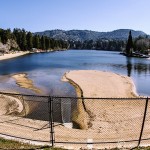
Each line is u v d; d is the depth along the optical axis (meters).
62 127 19.47
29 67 84.81
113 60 130.75
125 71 76.69
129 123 22.52
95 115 25.44
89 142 14.93
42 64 98.81
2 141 13.59
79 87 43.09
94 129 20.70
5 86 44.84
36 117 24.67
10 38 184.62
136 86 47.75
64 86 44.94
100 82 48.25
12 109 27.36
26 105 29.22
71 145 14.44
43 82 49.84
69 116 24.94
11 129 17.39
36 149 12.56
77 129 19.33
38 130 17.62
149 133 18.86
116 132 19.31
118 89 41.78
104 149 13.26
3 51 164.50
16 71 71.44
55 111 26.33
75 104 29.53
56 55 179.00
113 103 30.16
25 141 14.03
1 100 31.39
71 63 107.06
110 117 24.70
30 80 52.88
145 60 133.62
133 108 27.92
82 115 25.48
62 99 31.36
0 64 96.62
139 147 13.39
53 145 13.42
